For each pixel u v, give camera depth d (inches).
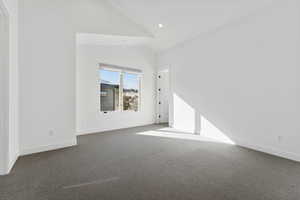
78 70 160.4
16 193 60.9
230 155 106.7
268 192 63.7
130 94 210.8
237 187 67.1
